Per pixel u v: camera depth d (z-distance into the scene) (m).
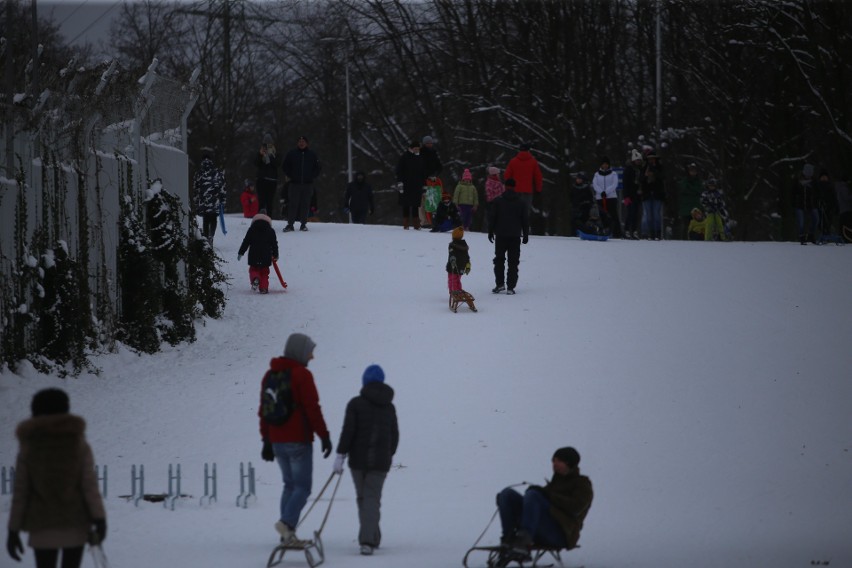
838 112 143.12
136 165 69.75
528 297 75.81
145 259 66.69
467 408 53.47
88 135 63.72
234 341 68.25
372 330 68.38
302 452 31.59
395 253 91.56
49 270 58.53
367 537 31.77
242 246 80.06
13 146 56.50
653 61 168.25
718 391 56.69
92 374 59.62
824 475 45.03
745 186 161.00
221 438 49.03
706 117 161.62
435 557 31.23
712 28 154.62
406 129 196.00
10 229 55.94
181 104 80.44
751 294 77.00
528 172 97.25
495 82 176.88
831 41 143.00
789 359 62.28
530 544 29.83
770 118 156.75
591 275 82.62
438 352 63.12
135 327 65.62
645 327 68.44
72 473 23.86
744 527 36.94
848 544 34.12
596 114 172.75
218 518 35.91
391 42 186.38
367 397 32.31
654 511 39.59
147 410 53.34
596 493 42.56
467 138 172.62
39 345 58.22
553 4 165.88
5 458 45.28
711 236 115.00
